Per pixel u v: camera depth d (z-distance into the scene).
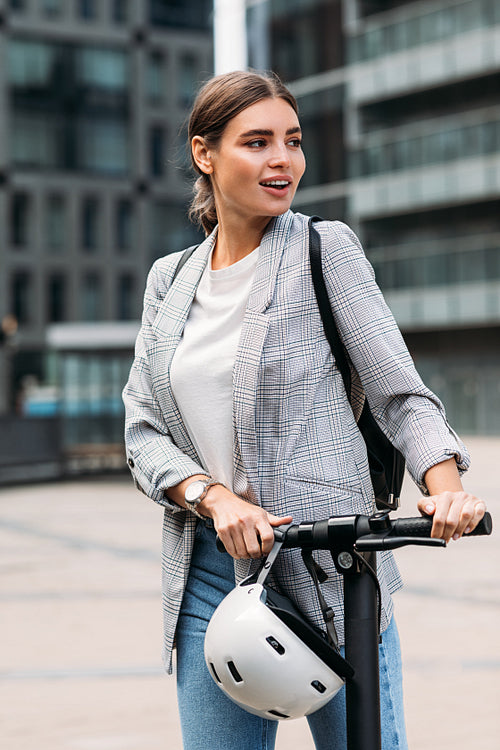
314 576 2.36
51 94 54.56
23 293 55.34
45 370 56.19
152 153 57.66
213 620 2.30
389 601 2.55
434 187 45.59
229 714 2.55
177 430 2.63
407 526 2.17
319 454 2.48
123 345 25.33
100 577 11.12
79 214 56.06
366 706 2.24
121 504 19.64
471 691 6.48
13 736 5.73
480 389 45.19
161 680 6.89
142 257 57.44
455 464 2.35
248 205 2.52
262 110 2.50
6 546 13.75
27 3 53.69
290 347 2.49
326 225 2.57
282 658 2.21
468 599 9.49
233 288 2.60
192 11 58.56
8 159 54.00
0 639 8.16
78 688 6.70
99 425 25.75
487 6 43.41
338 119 49.00
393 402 2.45
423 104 46.09
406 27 46.19
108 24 55.47
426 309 46.00
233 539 2.34
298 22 50.41
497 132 43.72
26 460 24.58
